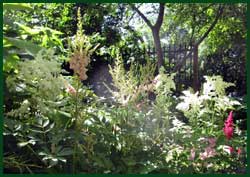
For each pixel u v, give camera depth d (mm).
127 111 2197
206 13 7613
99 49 7152
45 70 1988
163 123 2316
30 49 1912
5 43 1928
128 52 8133
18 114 1961
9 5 2053
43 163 1949
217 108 2822
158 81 2314
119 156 2115
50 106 2014
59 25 6797
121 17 8078
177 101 3174
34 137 1865
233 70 8656
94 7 7039
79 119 2004
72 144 2027
